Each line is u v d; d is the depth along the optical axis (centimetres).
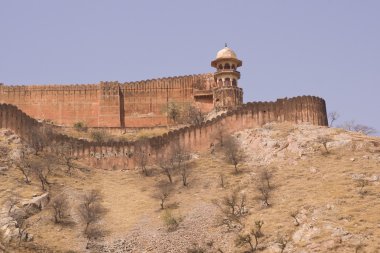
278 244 5244
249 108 8125
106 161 8056
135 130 10088
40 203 6338
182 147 7975
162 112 10450
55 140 8125
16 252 5244
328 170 6738
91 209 6241
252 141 7781
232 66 10681
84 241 5731
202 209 6325
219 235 5675
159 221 6191
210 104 10506
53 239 5691
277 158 7350
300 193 6256
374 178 6347
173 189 7031
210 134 8031
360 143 7200
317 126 7869
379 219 5350
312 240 5197
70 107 10419
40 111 10400
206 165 7550
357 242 5031
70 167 7631
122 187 7312
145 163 7931
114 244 5734
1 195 6384
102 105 10394
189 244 5606
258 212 6009
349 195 5975
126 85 10606
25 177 6956
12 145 7562
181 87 10644
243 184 6838
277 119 8075
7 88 10488
